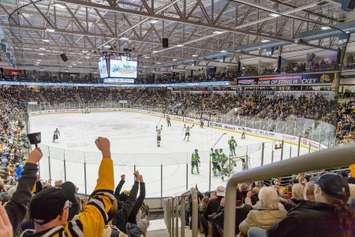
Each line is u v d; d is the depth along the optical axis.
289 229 1.51
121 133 27.75
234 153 16.91
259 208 2.65
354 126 17.64
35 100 49.75
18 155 15.05
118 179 14.23
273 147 19.30
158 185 13.59
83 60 39.31
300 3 15.87
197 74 45.62
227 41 24.80
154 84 47.91
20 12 18.58
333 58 23.52
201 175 15.10
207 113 32.69
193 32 21.89
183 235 4.03
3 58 27.02
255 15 18.72
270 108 27.83
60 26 23.00
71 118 39.97
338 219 1.46
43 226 1.51
